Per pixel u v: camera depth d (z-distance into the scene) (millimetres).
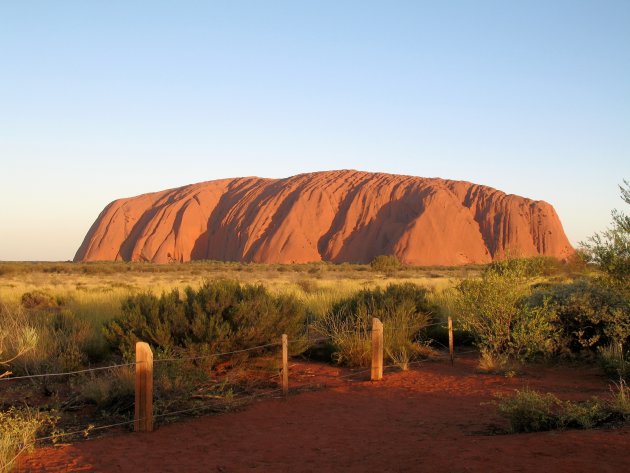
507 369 10695
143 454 6168
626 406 6582
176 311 10508
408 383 9805
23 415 7055
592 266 10633
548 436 5887
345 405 8320
